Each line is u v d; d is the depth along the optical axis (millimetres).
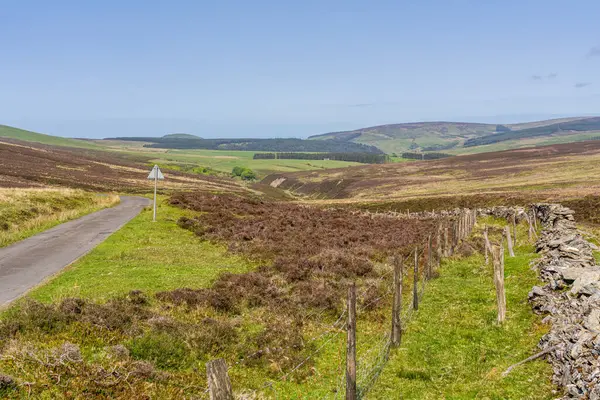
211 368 6809
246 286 18391
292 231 33469
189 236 30703
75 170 123188
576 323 12172
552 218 33812
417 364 12461
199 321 14133
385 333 14406
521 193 75625
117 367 9711
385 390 11086
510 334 13781
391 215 64875
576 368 10008
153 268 20609
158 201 51344
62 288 16125
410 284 20875
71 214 37594
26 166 109688
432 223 45719
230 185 161625
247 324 14805
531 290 16438
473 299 17844
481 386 10852
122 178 121250
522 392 10320
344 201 99750
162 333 12133
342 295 17953
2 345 10203
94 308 12953
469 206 74625
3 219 29875
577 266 18641
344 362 12609
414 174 168375
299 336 13656
